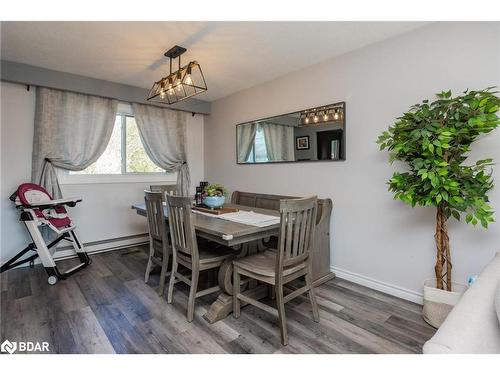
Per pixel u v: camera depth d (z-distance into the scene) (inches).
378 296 91.8
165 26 83.5
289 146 124.0
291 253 70.2
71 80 122.7
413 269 87.4
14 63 109.4
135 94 141.9
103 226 142.3
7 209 116.3
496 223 72.0
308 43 95.3
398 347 65.2
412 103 86.3
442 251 72.9
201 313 81.4
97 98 134.4
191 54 103.5
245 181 149.6
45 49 98.7
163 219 92.1
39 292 94.6
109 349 64.5
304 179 118.9
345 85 103.3
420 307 84.2
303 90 118.1
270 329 73.0
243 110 149.4
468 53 75.7
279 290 66.8
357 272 102.1
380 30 86.6
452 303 69.9
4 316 79.0
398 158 76.0
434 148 66.9
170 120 161.3
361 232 100.3
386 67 92.0
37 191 110.6
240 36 90.3
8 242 117.2
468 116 63.6
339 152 105.0
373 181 96.3
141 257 132.0
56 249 128.0
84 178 136.0
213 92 153.5
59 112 124.3
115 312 81.7
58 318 78.1
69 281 104.1
